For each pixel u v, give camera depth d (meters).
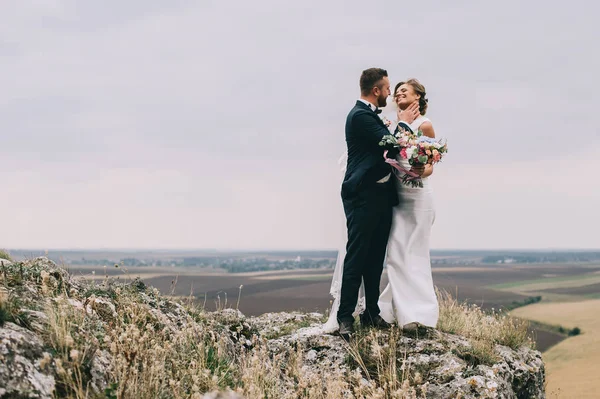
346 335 5.70
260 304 93.19
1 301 3.39
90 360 3.40
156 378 3.52
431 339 5.75
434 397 4.97
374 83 5.82
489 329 6.79
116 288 4.89
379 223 5.85
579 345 72.31
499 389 5.13
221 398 2.56
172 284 5.90
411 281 5.86
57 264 4.85
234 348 5.33
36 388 2.93
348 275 5.75
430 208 5.91
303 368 5.30
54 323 3.42
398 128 5.75
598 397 42.44
